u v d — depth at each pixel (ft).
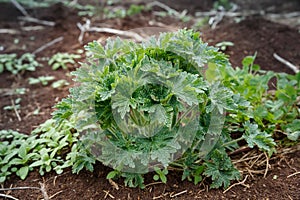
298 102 8.55
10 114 9.29
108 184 7.02
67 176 7.28
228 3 14.90
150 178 7.09
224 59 6.94
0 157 7.60
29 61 11.30
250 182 7.03
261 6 14.82
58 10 13.91
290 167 7.32
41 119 8.97
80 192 6.94
